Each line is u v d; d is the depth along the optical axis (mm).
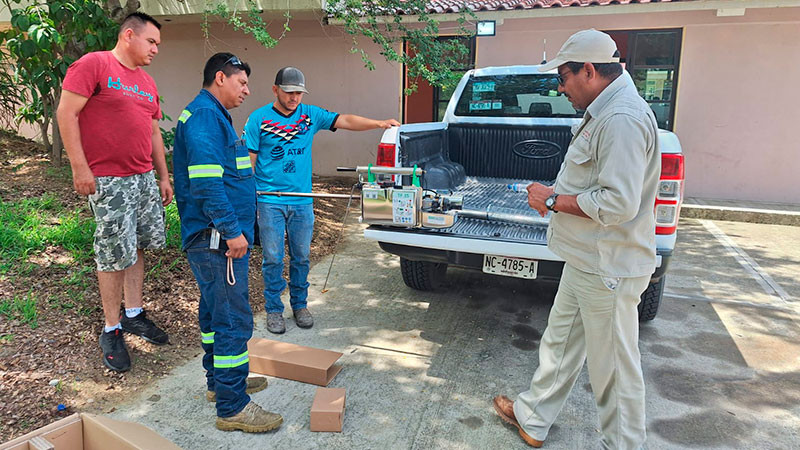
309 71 9688
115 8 5906
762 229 7188
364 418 2854
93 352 3244
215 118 2537
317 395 2867
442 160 4719
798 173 8109
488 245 3420
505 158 4801
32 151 6828
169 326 3713
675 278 5199
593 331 2318
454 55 7719
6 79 7008
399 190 3307
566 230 2336
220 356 2641
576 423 2854
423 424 2812
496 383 3230
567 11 7770
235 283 2639
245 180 2703
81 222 4609
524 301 4516
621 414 2344
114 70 3027
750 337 3904
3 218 4449
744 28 7898
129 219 3166
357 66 9461
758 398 3107
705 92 8234
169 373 3234
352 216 7234
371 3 7246
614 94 2189
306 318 3953
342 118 3855
